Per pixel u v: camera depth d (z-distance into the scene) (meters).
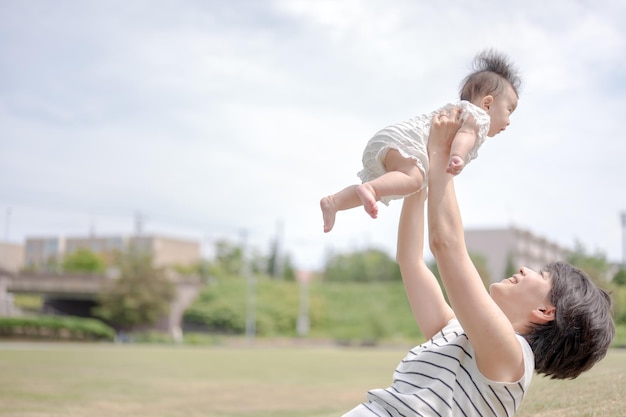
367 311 47.31
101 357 16.39
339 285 53.69
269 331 45.97
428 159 2.01
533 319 1.96
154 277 44.16
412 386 1.89
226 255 67.38
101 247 71.00
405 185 1.96
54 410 5.74
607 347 1.97
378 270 63.22
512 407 1.84
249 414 5.80
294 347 36.53
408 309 48.22
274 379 10.67
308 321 46.97
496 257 51.47
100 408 6.05
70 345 26.34
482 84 2.28
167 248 70.62
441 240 1.84
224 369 13.35
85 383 8.76
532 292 1.98
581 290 1.97
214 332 46.53
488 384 1.82
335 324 47.03
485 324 1.77
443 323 2.16
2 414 5.38
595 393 3.04
